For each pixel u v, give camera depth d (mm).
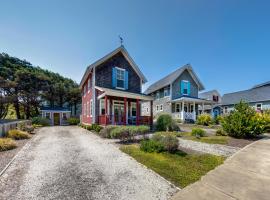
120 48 18844
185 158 6695
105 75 18141
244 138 10664
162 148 7617
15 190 4363
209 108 34281
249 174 4887
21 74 28984
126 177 5102
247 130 10367
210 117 21625
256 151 7062
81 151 8211
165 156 7008
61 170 5715
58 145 9656
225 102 32844
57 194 4148
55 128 20781
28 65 34188
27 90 30016
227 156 6797
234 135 11125
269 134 12297
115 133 10273
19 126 15422
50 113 29375
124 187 4484
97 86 17078
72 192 4242
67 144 9922
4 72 28609
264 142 8938
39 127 22469
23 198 3984
